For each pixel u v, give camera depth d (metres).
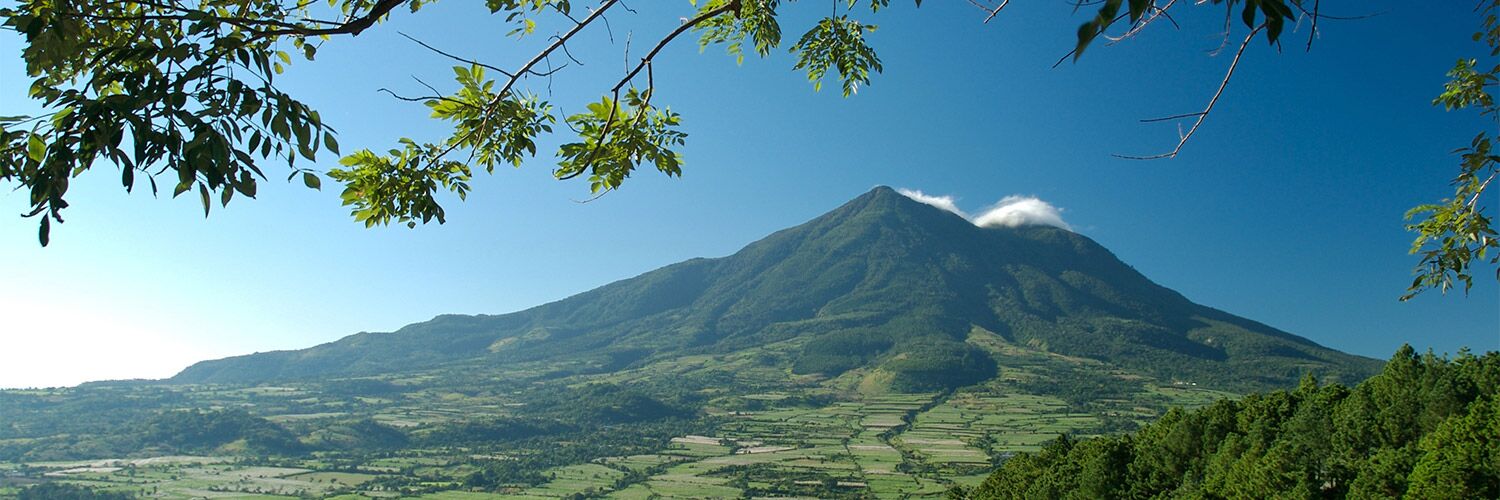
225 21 4.06
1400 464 30.86
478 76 6.73
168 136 3.65
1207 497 36.25
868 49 8.86
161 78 3.73
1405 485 30.25
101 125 3.56
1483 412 28.09
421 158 7.07
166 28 4.63
